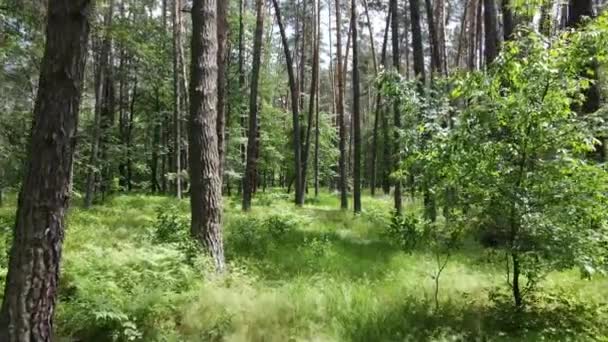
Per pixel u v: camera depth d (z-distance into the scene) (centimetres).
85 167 1809
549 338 512
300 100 3403
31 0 1066
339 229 1295
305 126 3356
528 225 545
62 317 511
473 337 519
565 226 544
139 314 525
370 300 610
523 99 556
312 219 1445
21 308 385
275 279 724
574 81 562
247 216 1402
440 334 518
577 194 544
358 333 518
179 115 2397
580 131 548
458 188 595
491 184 573
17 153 1078
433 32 1522
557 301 598
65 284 604
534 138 555
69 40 396
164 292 572
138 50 1673
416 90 748
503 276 743
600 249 538
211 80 797
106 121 2344
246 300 598
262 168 3250
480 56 2861
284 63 4088
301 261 827
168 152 3028
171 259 659
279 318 553
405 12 3048
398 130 654
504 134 580
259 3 1872
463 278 720
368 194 3381
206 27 793
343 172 2127
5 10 1062
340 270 772
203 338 508
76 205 1817
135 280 586
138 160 3106
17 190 1162
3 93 1312
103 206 1803
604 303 588
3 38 1155
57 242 402
